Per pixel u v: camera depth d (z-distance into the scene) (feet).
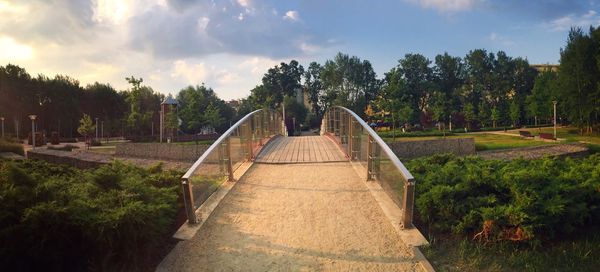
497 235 14.61
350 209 19.47
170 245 15.57
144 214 13.33
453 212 16.14
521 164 22.62
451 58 233.35
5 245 12.03
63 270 13.14
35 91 192.65
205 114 151.12
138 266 13.62
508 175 17.30
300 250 14.90
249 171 28.96
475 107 217.97
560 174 19.36
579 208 15.29
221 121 159.94
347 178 25.91
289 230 16.89
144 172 23.24
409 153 57.72
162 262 14.02
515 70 234.38
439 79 237.04
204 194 20.12
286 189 23.48
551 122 213.25
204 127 192.03
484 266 13.30
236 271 13.38
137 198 15.16
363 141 27.48
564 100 149.28
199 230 16.90
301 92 285.02
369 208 19.53
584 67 140.67
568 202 15.31
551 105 166.61
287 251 14.84
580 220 15.26
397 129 168.86
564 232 15.43
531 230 13.99
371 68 238.89
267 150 40.63
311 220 18.04
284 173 28.04
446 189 16.49
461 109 229.04
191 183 17.20
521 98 209.56
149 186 17.89
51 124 197.67
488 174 17.94
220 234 16.52
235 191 23.16
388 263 13.71
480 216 15.28
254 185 24.61
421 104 229.66
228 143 25.46
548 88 171.12
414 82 223.92
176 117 129.18
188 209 17.07
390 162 18.92
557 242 15.06
